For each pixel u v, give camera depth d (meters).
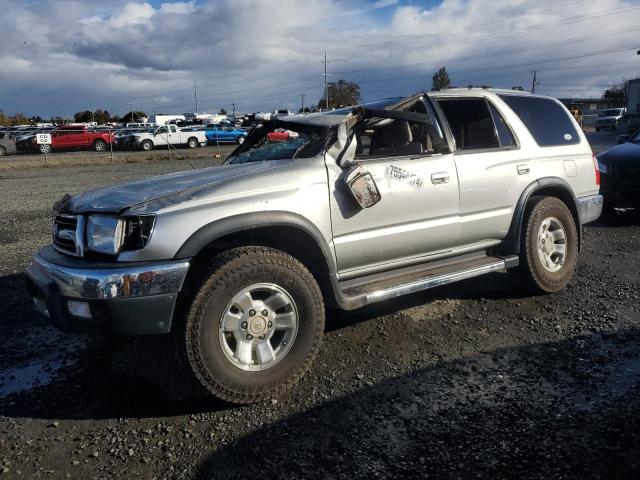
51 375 3.77
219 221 3.20
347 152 3.81
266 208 3.36
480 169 4.46
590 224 8.37
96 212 3.25
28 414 3.26
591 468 2.55
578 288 5.22
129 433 3.02
